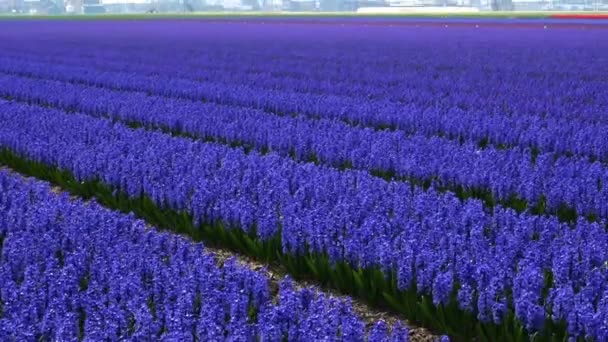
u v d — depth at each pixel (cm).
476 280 590
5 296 572
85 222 750
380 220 752
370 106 1496
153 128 1398
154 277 596
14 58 2934
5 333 498
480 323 563
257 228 762
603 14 8644
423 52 3212
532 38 4212
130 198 905
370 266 656
